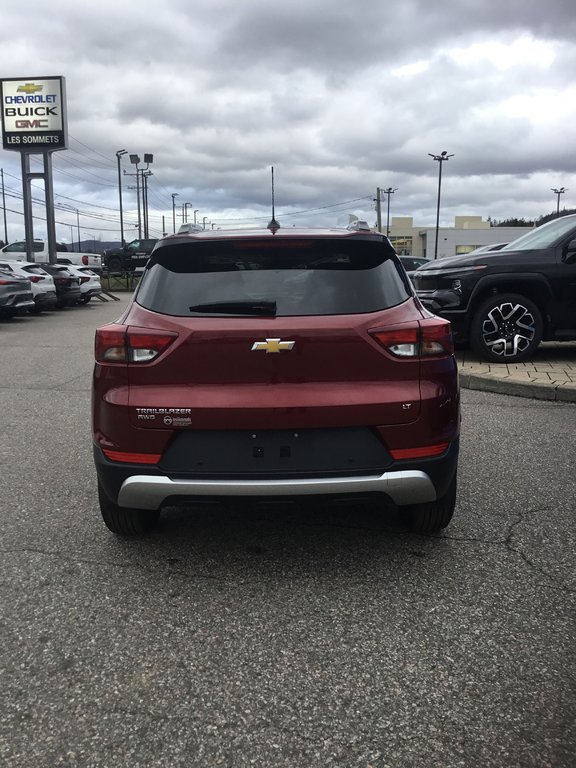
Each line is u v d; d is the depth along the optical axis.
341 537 3.73
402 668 2.54
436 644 2.69
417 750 2.12
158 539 3.72
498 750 2.11
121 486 3.10
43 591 3.13
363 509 4.14
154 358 3.03
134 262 39.38
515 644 2.68
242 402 2.98
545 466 4.89
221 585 3.19
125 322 3.13
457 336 8.52
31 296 17.64
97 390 3.13
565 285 8.13
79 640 2.73
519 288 8.26
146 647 2.68
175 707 2.33
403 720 2.25
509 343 8.32
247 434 3.02
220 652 2.65
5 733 2.20
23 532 3.82
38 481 4.70
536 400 7.04
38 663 2.58
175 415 3.00
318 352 3.00
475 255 8.76
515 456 5.12
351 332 3.01
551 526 3.83
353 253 3.34
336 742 2.16
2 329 15.61
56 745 2.14
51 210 27.14
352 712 2.29
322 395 3.00
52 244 27.20
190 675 2.51
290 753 2.11
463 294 8.24
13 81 26.25
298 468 3.02
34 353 11.45
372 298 3.16
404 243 97.38
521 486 4.48
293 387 3.01
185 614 2.93
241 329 2.99
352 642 2.71
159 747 2.14
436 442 3.10
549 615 2.89
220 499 3.04
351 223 3.65
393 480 3.03
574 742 2.14
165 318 3.08
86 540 3.71
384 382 3.05
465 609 2.95
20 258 32.12
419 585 3.17
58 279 22.02
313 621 2.87
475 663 2.56
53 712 2.30
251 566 3.39
